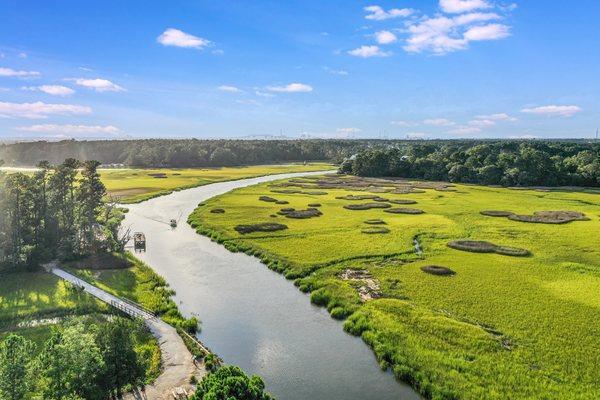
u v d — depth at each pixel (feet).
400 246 220.84
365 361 118.62
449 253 209.87
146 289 169.07
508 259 199.93
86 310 145.18
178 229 276.41
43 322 136.77
